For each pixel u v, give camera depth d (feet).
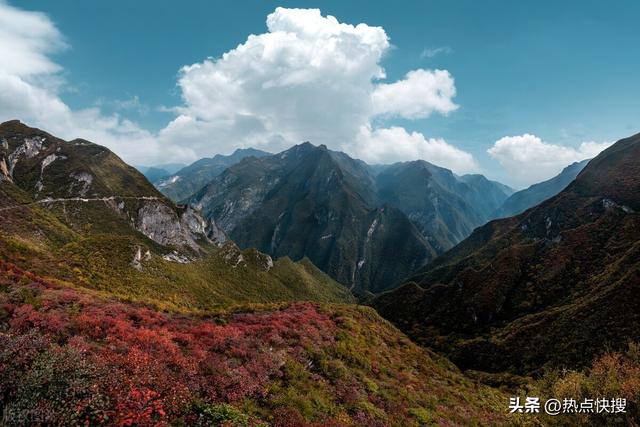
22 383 41.19
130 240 323.37
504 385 229.66
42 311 75.77
